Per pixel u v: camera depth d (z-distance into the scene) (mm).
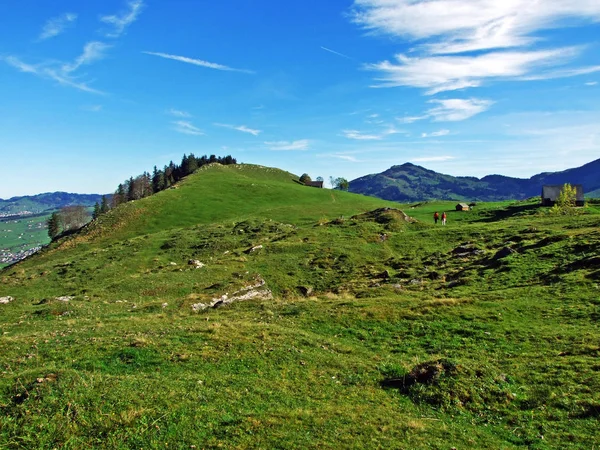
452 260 47156
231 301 37062
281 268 51656
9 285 54969
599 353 18969
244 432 13805
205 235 78062
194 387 17016
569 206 80938
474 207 104062
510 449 13219
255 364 19891
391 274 45531
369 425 14484
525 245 44969
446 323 25656
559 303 26922
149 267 60219
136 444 13125
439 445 13336
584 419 14453
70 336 24500
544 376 17750
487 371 17969
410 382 18062
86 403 14922
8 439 13094
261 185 153250
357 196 167500
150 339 22703
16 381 16109
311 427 14242
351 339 24672
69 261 68500
